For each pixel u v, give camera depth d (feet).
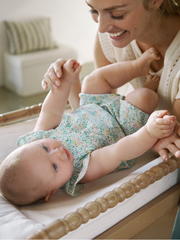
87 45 9.50
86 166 2.76
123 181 2.49
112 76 3.47
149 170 2.50
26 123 4.15
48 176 2.61
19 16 8.46
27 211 2.51
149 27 2.98
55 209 2.45
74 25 9.12
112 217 2.32
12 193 2.59
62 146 2.87
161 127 2.45
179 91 2.94
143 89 3.17
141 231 2.62
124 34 2.75
